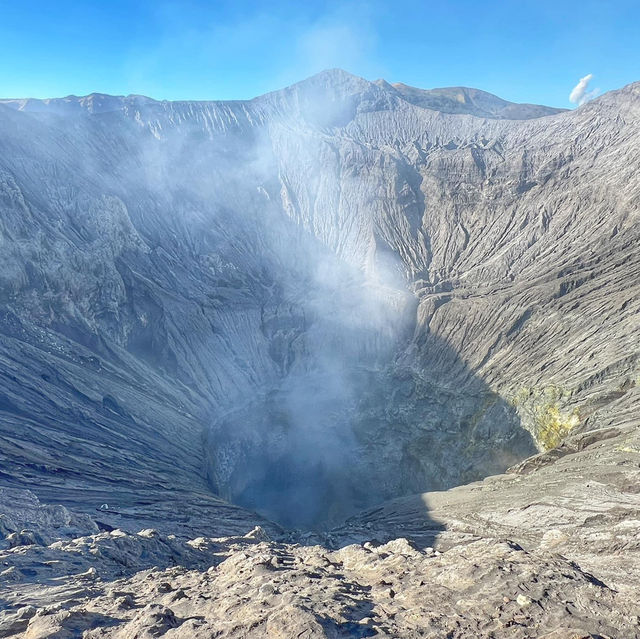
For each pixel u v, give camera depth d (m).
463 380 105.06
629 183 122.75
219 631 17.55
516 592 19.92
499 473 81.62
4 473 61.75
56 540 37.00
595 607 18.84
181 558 36.81
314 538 63.38
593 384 78.06
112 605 21.75
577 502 52.31
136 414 97.00
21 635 18.50
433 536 56.53
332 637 16.58
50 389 86.94
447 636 16.89
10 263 99.44
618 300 90.31
